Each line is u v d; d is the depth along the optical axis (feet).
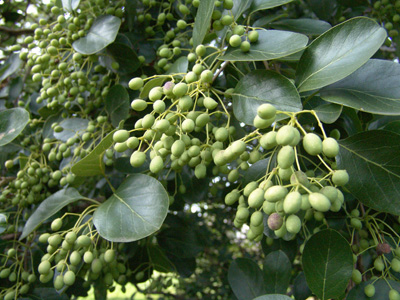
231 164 1.64
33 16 2.93
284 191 0.69
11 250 1.32
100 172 1.15
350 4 1.80
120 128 1.07
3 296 1.30
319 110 0.93
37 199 1.57
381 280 1.03
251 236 0.86
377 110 0.81
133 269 1.70
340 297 0.99
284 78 0.90
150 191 0.98
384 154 0.91
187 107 0.87
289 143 0.68
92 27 1.39
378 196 0.91
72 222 1.44
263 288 1.25
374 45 0.81
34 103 1.93
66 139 1.54
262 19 1.51
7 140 1.15
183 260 1.78
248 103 0.94
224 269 3.28
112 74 1.66
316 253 0.97
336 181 0.73
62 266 1.01
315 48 0.91
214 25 1.09
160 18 1.59
